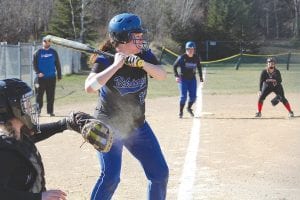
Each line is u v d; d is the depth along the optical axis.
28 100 4.08
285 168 10.26
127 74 6.50
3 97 3.97
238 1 77.81
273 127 15.77
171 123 16.80
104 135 4.50
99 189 6.60
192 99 18.33
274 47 86.75
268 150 12.10
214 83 34.94
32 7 54.97
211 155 11.61
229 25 75.62
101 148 4.51
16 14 52.00
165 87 32.56
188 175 9.80
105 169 6.55
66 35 58.50
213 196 8.41
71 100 24.77
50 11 60.06
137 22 6.52
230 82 35.81
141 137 6.66
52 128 4.70
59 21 58.38
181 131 15.09
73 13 57.91
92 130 4.47
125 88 6.52
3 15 50.84
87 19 59.38
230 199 8.24
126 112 6.57
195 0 77.62
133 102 6.57
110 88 6.52
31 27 55.56
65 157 11.72
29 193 3.89
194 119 17.75
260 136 14.09
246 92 28.34
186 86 18.17
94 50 6.37
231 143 13.07
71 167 10.70
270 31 109.56
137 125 6.62
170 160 11.11
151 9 72.44
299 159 11.05
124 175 9.89
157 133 14.73
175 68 18.19
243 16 76.94
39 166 4.14
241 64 63.22
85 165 10.86
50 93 18.84
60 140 13.87
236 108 21.11
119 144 6.61
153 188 6.79
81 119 4.62
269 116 18.50
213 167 10.43
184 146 12.71
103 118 6.62
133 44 6.52
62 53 41.66
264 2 107.94
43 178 4.22
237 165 10.58
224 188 8.88
